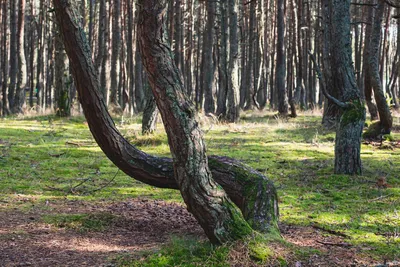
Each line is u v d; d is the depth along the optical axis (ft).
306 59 113.91
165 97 14.66
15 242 17.88
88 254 16.65
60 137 46.80
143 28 14.56
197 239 17.33
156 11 14.46
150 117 44.55
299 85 96.37
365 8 97.86
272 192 17.93
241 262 14.39
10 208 22.86
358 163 30.30
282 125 60.18
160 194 26.81
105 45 80.18
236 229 15.05
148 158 18.56
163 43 14.70
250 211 17.26
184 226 20.62
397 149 42.01
